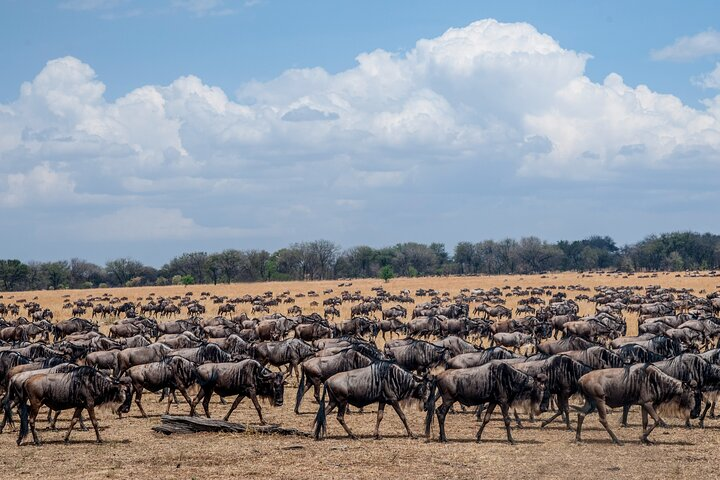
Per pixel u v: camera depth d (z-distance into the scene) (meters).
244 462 26.52
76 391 29.62
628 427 32.38
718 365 33.66
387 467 25.72
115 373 40.16
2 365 36.00
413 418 35.38
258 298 129.50
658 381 29.05
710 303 89.44
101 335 54.16
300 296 150.50
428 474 24.80
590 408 29.75
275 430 31.33
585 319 63.75
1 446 29.42
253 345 44.03
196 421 31.80
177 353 39.41
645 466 25.62
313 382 36.19
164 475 24.86
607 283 177.00
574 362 31.92
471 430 32.25
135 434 31.75
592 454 27.45
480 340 67.50
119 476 24.78
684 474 24.58
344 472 25.06
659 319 65.00
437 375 30.06
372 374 30.39
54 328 71.06
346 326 64.81
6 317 112.88
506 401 29.55
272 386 33.41
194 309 105.88
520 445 29.08
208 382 33.56
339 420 30.53
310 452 27.97
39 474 25.08
